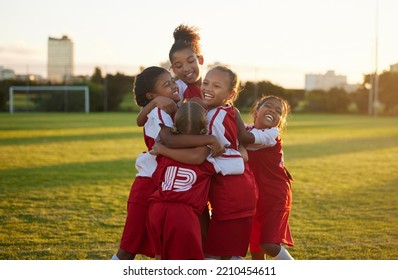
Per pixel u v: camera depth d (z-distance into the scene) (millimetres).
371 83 43625
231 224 3916
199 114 3779
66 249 5152
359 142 17141
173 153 3779
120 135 19156
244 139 4113
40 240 5445
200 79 4398
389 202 7488
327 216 6609
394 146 15828
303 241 5469
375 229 5957
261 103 4387
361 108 44812
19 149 14180
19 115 37375
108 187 8477
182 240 3703
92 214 6602
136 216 4082
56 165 11070
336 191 8359
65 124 25953
